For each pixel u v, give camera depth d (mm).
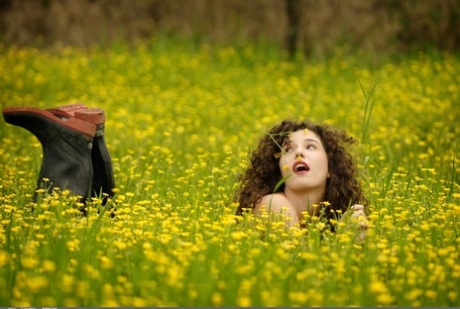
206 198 10789
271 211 9148
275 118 16516
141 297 7234
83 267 7445
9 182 11422
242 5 25922
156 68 22859
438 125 16016
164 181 11727
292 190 9766
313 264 7836
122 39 25750
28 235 8562
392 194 10977
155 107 18203
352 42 24984
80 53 24656
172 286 7000
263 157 10125
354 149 13047
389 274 7941
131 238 8422
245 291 6918
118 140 14828
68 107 10281
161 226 8867
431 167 13352
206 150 14547
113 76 21875
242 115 17469
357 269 7613
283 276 7320
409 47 25094
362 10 25188
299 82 21453
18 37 25641
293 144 9836
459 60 23922
